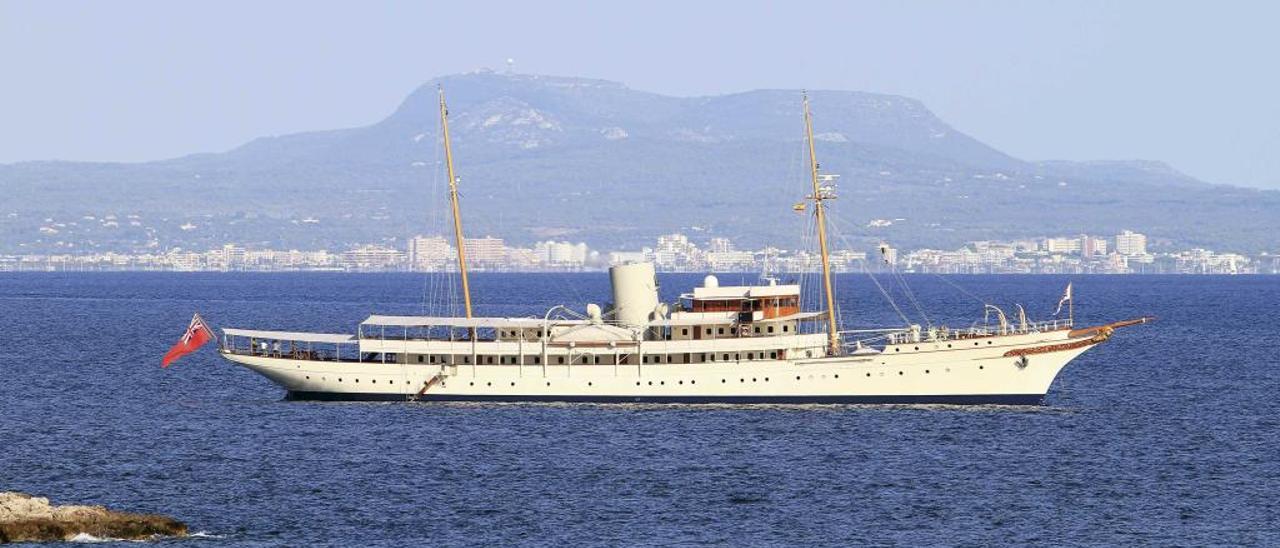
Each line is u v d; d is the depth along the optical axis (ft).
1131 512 531.09
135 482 576.20
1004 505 541.34
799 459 616.80
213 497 551.18
